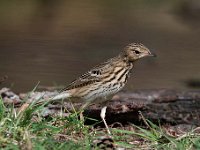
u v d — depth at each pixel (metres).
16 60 18.83
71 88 11.99
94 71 11.91
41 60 18.89
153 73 18.73
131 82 17.61
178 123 12.90
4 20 24.94
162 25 25.97
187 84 17.66
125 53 12.10
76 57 19.59
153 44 22.45
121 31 24.25
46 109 11.52
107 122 12.26
